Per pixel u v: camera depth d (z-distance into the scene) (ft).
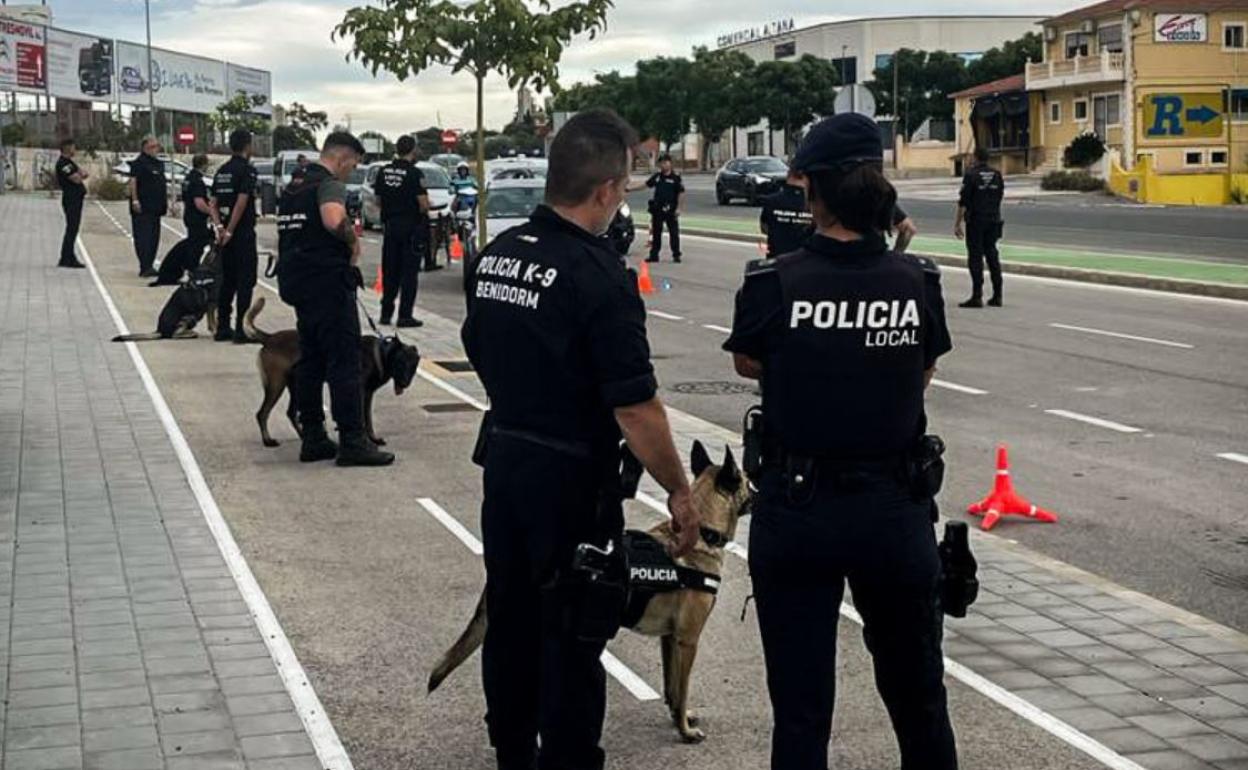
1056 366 47.78
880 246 13.46
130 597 23.06
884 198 13.23
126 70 229.86
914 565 13.33
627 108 281.54
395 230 55.72
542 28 52.16
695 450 17.13
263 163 154.40
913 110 296.92
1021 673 19.80
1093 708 18.52
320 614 22.44
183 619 22.00
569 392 14.24
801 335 13.14
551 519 14.39
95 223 122.62
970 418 39.34
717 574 16.83
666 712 18.58
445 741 17.62
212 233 69.26
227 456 33.76
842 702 18.83
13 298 64.75
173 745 17.20
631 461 14.83
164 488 30.55
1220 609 23.32
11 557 25.25
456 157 145.79
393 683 19.52
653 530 17.20
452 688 19.38
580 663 14.55
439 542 26.66
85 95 219.41
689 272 84.02
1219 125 211.82
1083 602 23.08
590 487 14.40
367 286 74.13
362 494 30.25
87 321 57.36
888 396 13.15
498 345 14.49
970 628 21.72
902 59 298.35
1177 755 17.01
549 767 14.69
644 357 14.08
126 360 47.70
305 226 31.89
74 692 18.85
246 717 18.16
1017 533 27.94
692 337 56.29
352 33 52.70
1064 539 27.48
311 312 32.12
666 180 89.81
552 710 14.61
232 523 27.81
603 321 13.97
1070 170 202.39
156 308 61.72
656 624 16.89
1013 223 122.42
